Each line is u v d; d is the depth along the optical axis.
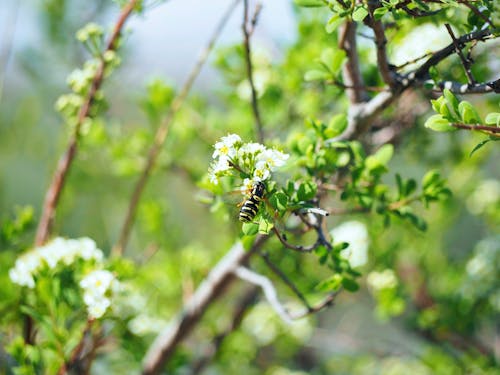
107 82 0.39
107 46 0.35
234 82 0.44
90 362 0.35
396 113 0.40
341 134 0.30
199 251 0.45
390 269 0.44
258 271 0.42
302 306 0.48
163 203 0.47
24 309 0.32
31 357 0.33
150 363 0.40
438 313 0.46
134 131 0.48
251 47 0.44
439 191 0.30
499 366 0.45
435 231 0.49
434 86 0.26
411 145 0.44
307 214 0.27
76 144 0.37
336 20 0.24
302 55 0.42
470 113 0.22
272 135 0.43
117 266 0.34
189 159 0.48
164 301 0.47
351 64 0.30
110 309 0.32
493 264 0.45
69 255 0.33
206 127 0.46
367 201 0.30
